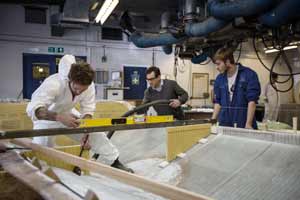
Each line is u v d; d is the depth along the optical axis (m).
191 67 7.21
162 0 4.54
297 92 5.02
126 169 1.58
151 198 1.00
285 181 1.07
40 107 1.53
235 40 4.04
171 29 4.11
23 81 6.04
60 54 6.28
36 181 0.87
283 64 7.22
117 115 2.86
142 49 6.91
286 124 2.68
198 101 7.25
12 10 5.90
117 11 5.05
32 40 6.07
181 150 1.58
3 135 1.13
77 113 1.98
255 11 2.57
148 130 2.06
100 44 6.61
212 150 1.48
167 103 2.41
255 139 1.42
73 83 1.57
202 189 1.20
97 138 1.67
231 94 2.09
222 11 2.91
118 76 6.36
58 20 5.20
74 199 0.70
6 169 1.02
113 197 0.91
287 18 2.43
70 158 1.02
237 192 1.11
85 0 4.41
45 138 1.71
